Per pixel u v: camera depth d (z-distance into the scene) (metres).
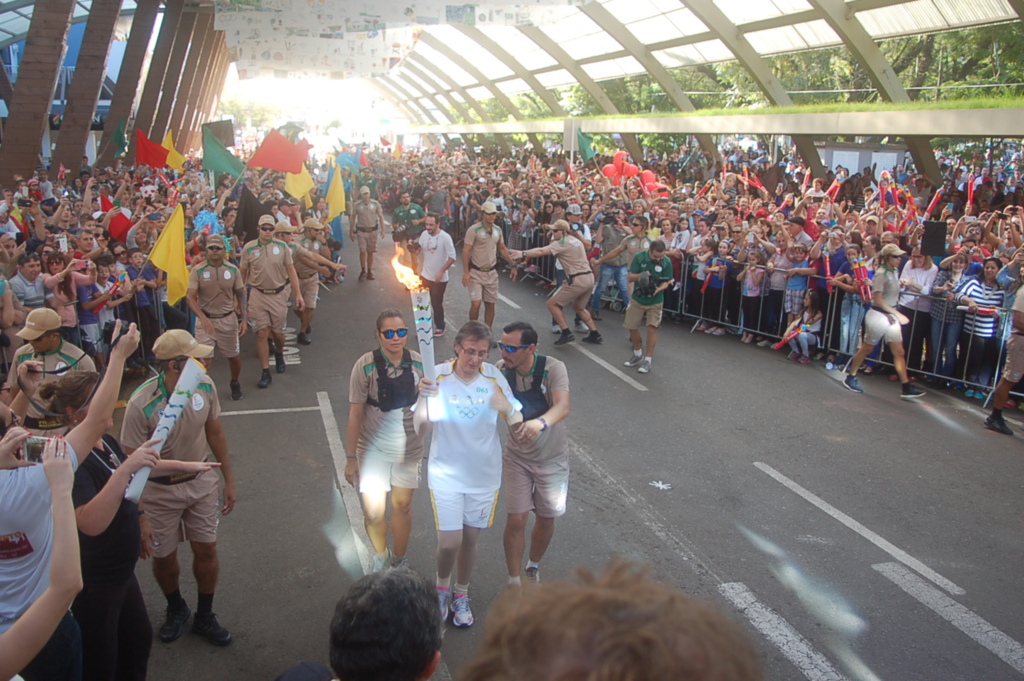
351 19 14.76
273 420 8.45
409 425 4.97
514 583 4.90
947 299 9.56
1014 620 5.02
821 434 8.25
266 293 9.51
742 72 32.97
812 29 18.58
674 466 7.38
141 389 4.38
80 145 19.42
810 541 5.99
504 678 0.92
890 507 6.58
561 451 4.86
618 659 0.84
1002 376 8.63
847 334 10.62
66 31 15.98
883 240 10.99
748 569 5.56
